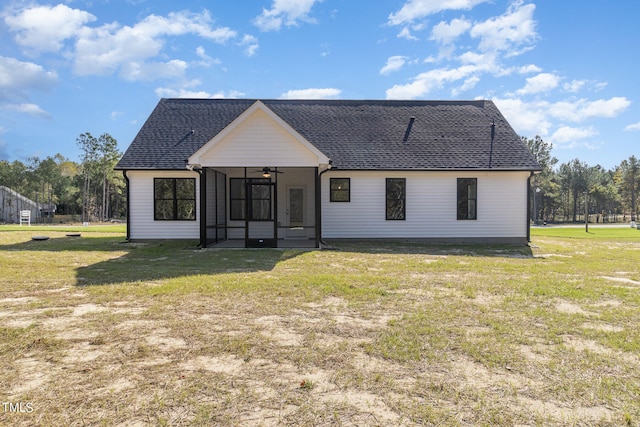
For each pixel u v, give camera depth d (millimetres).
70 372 3447
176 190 15523
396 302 5953
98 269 8836
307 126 17344
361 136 16859
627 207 72250
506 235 15977
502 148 16438
